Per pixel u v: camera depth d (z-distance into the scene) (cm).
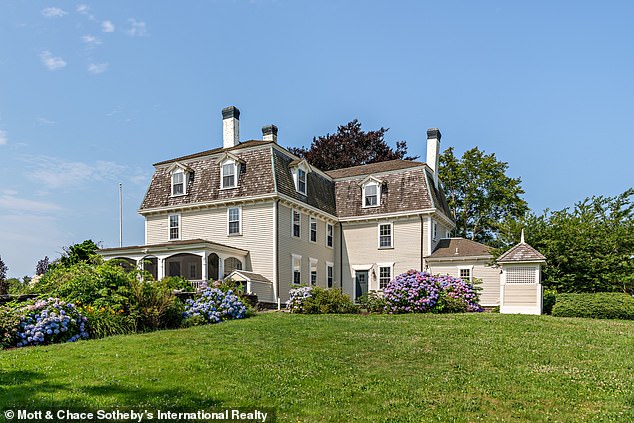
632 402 692
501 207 4069
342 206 3256
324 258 3098
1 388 681
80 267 1400
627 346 1082
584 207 2198
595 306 1662
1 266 2598
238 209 2745
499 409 663
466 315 1683
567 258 2042
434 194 3169
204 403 651
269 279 2595
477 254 2753
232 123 3028
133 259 2627
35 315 1107
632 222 2059
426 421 614
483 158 4097
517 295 1817
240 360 902
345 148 4466
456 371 859
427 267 2891
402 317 1656
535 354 995
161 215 2992
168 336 1165
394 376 818
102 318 1214
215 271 2770
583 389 751
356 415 629
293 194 2808
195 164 2978
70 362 848
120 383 720
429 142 3434
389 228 3067
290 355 961
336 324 1428
